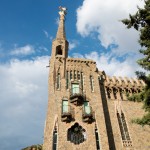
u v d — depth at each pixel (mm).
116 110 41406
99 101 40094
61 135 34344
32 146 47375
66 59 45656
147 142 37750
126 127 39531
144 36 20828
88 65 45750
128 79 47281
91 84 43031
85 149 33531
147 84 19781
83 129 35938
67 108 37969
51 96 39125
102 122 37156
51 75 42750
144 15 20984
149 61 19766
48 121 35688
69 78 42750
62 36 52562
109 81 45688
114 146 36250
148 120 19203
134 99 20516
